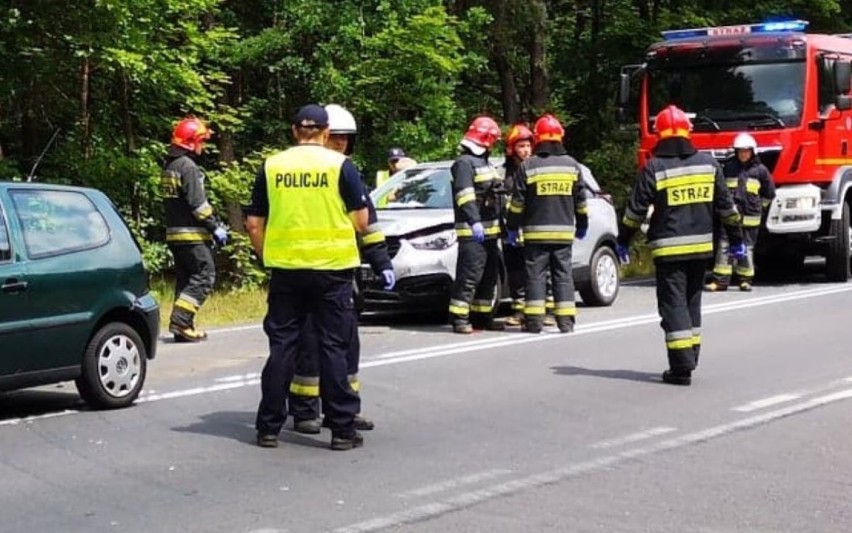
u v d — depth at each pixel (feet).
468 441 24.40
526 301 40.40
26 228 26.68
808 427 25.35
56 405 28.99
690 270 30.37
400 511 19.43
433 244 41.16
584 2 96.27
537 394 29.27
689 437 24.52
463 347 36.91
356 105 65.51
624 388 29.94
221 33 59.88
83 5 52.70
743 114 55.21
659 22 89.04
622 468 22.11
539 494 20.40
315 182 23.43
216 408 28.27
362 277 40.81
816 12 92.02
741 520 18.89
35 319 26.23
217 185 62.13
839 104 56.18
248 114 66.80
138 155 58.13
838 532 18.29
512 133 42.01
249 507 19.77
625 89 58.03
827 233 56.34
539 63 82.79
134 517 19.30
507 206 41.42
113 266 28.32
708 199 29.96
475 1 75.61
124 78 57.52
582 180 40.34
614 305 48.42
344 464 22.65
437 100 67.15
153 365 34.58
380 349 36.60
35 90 57.06
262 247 24.14
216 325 44.34
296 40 67.05
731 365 33.01
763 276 61.67
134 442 24.68
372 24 65.51
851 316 42.96
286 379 24.06
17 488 21.12
